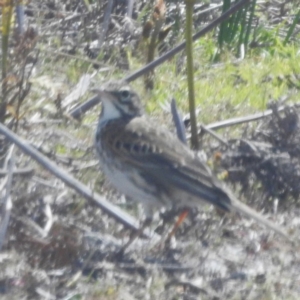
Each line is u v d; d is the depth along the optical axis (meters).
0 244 9.77
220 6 17.94
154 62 13.54
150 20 15.60
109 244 10.67
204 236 11.16
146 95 14.57
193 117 12.55
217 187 10.52
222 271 10.43
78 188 10.55
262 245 11.01
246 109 14.45
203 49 16.91
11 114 12.36
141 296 9.72
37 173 11.55
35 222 10.66
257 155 12.56
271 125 13.09
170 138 11.09
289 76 16.12
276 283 10.21
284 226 11.64
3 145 11.90
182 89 15.07
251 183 12.38
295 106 13.93
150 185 10.92
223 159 12.52
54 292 9.56
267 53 17.42
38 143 12.20
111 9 16.61
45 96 13.42
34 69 14.04
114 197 11.86
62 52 15.56
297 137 12.91
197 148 12.53
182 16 17.58
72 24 16.52
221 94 15.07
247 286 10.09
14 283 9.58
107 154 11.14
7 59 13.05
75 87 14.02
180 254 10.72
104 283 9.77
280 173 12.44
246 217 11.55
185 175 10.71
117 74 15.16
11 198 10.65
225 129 13.49
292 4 19.50
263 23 18.30
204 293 9.88
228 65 16.19
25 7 16.39
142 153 10.90
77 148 12.45
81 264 10.12
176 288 9.92
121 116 11.24
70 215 11.03
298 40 18.55
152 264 10.35
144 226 10.66
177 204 10.96
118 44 16.19
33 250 10.00
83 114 13.26
